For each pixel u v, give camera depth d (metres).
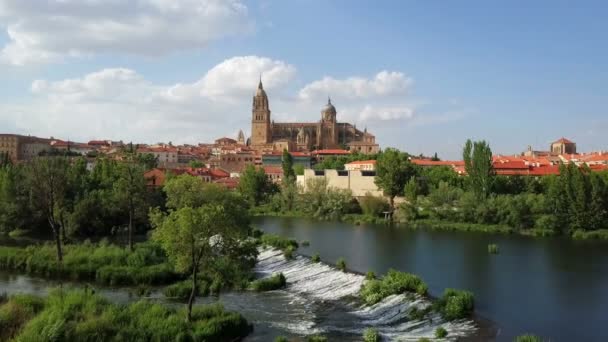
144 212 97.69
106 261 77.94
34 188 89.94
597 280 71.12
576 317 53.72
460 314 53.28
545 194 145.62
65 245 90.50
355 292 65.12
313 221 161.25
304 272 78.38
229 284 70.38
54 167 95.19
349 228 139.38
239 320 50.59
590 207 122.69
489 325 50.66
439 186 161.88
